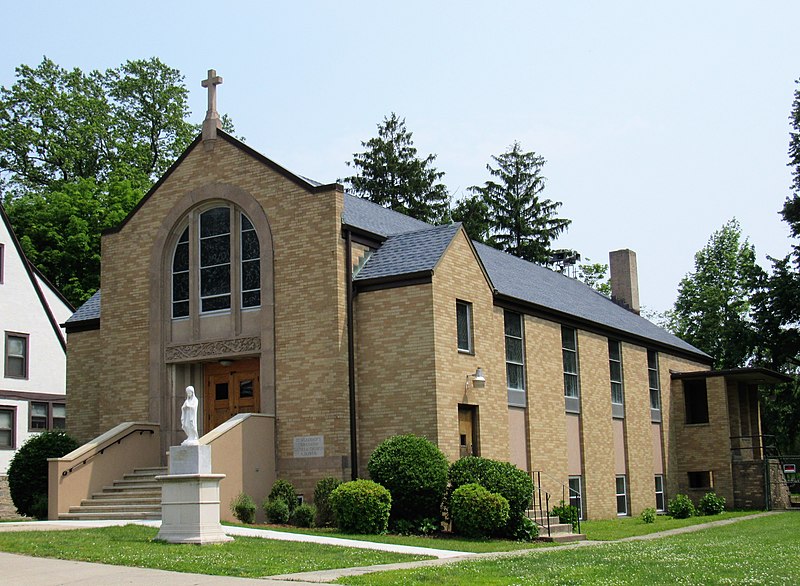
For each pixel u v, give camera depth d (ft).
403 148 214.07
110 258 92.68
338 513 70.38
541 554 58.85
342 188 82.48
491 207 224.94
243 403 86.17
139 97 189.98
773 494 124.36
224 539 58.44
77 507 77.25
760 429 156.87
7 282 127.85
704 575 47.19
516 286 103.04
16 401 125.59
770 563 52.90
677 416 133.18
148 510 74.18
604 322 115.44
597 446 108.78
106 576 44.80
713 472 129.08
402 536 69.31
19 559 50.08
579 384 107.04
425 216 209.15
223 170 87.51
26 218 161.38
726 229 220.43
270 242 83.92
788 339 159.63
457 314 84.07
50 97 178.91
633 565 51.67
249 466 77.66
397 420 79.05
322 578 44.57
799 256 160.86
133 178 176.65
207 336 86.74
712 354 197.47
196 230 88.94
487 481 74.08
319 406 79.56
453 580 44.45
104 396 90.53
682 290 219.00
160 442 86.74
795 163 163.63
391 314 80.53
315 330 80.69
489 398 86.07
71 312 142.61
